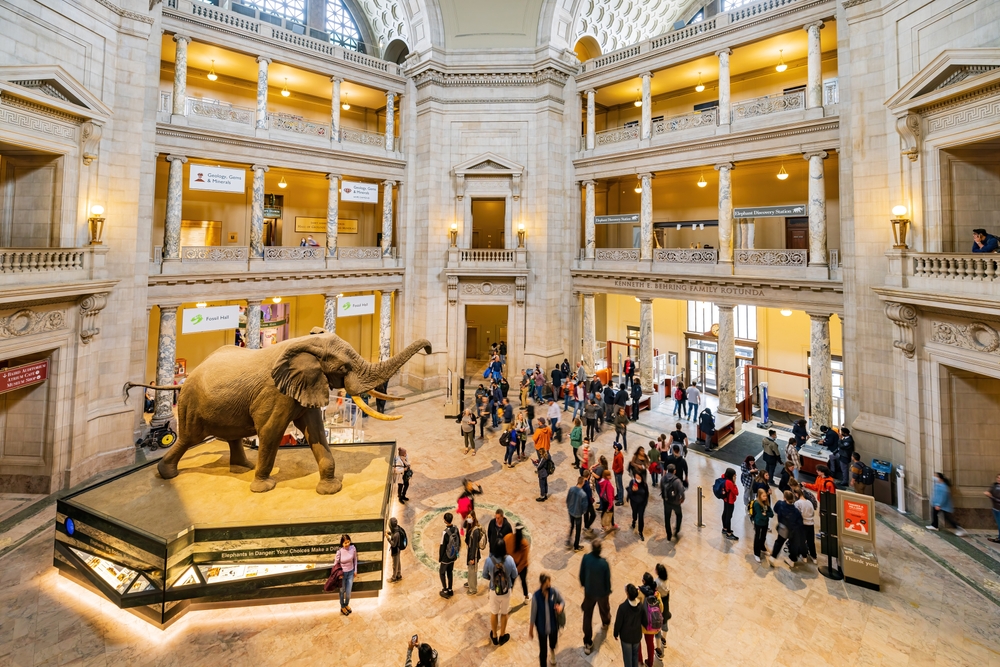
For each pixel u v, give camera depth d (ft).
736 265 53.42
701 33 54.24
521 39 65.41
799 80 58.08
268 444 27.91
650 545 30.45
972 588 25.91
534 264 66.03
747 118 52.08
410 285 68.39
